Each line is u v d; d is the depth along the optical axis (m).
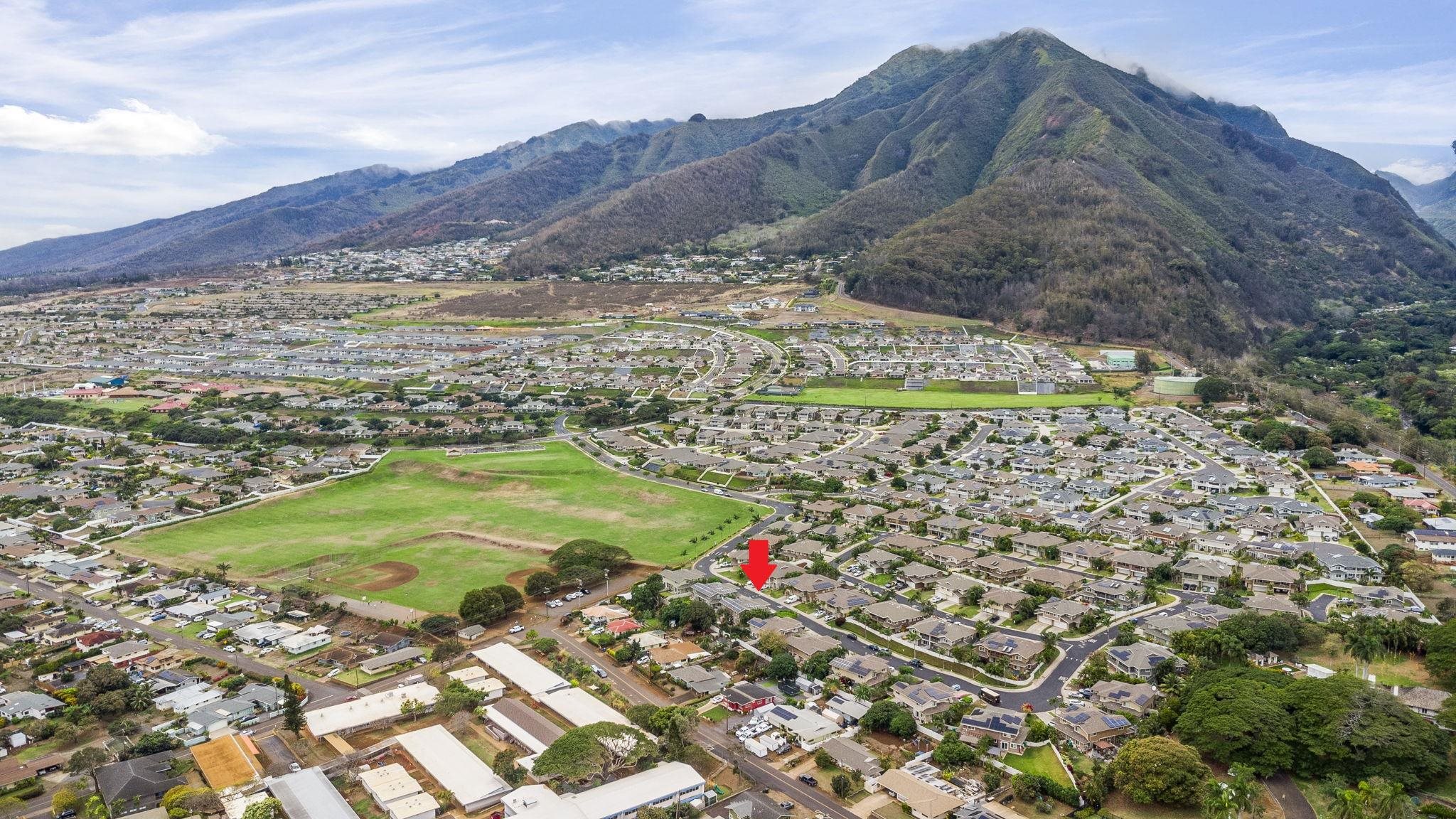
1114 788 131.75
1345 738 131.00
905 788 130.62
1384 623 167.62
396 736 149.62
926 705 152.50
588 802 128.12
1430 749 130.00
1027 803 129.12
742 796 132.38
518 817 124.44
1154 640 179.88
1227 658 163.38
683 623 190.88
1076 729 144.50
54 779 141.25
